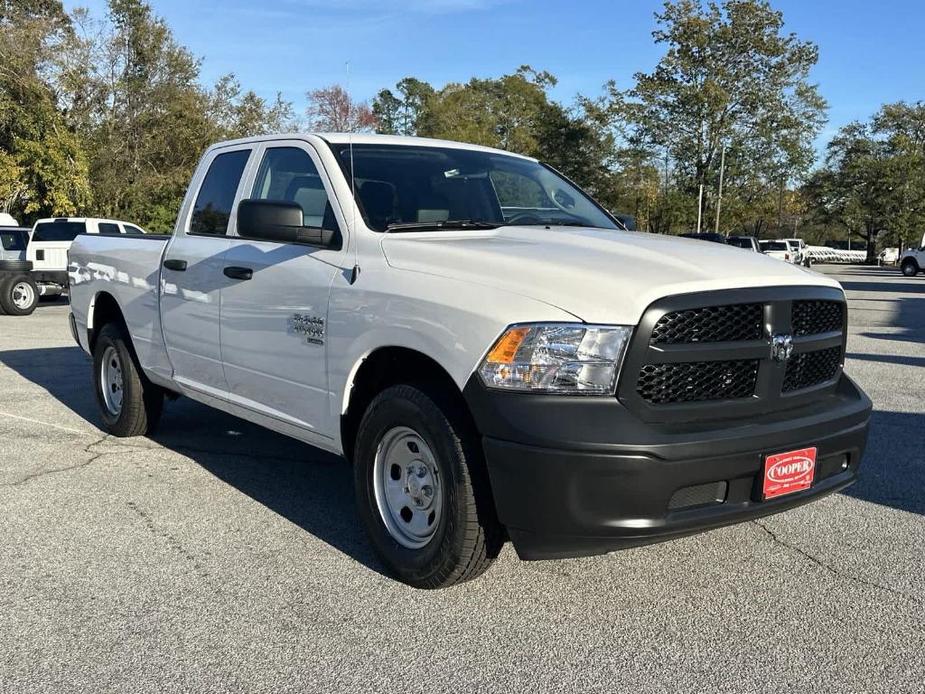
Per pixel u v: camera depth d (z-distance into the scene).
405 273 3.74
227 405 5.04
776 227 88.44
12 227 19.48
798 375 3.65
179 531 4.45
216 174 5.31
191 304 5.16
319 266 4.18
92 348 6.72
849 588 3.81
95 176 39.59
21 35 31.22
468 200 4.62
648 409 3.20
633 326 3.16
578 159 56.00
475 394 3.29
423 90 62.53
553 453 3.11
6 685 2.96
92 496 5.02
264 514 4.73
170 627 3.39
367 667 3.09
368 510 3.90
